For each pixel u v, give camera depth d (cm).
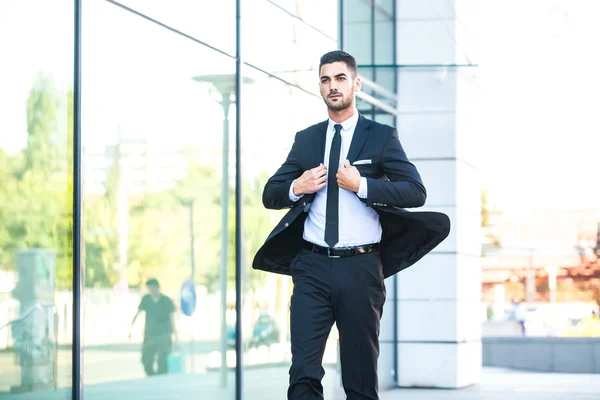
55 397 582
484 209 4388
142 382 671
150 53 688
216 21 776
